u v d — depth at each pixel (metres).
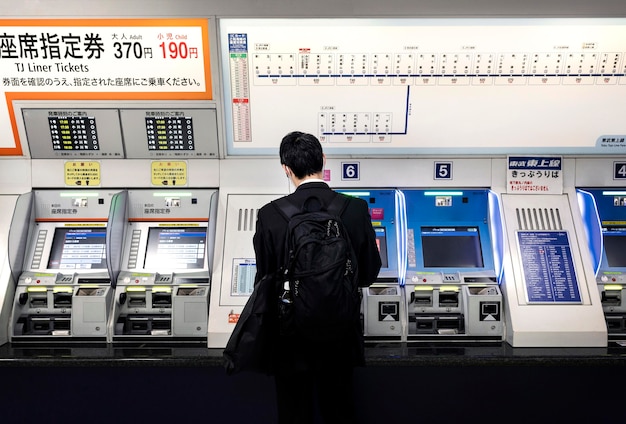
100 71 2.42
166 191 2.60
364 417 2.30
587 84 2.47
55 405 2.29
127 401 2.29
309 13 2.33
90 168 2.57
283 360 1.89
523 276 2.38
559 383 2.26
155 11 2.32
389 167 2.57
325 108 2.50
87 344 2.34
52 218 2.59
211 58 2.40
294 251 1.75
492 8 2.32
